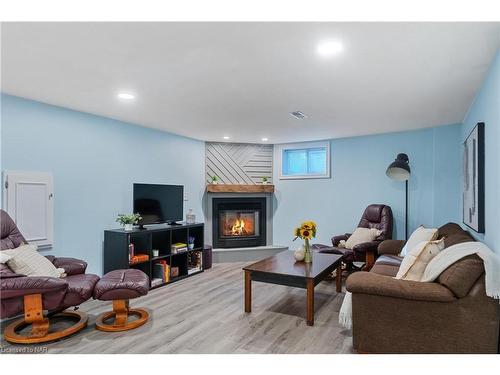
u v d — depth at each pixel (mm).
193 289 3990
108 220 4059
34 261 2723
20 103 3197
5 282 2316
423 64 2359
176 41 2016
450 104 3406
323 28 1850
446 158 4480
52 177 3455
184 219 5301
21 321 2754
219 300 3559
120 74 2594
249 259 5758
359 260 4258
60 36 1955
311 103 3383
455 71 2494
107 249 3904
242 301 3525
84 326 2785
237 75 2598
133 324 2789
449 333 2021
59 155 3533
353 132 4961
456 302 2006
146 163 4613
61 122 3553
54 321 2979
